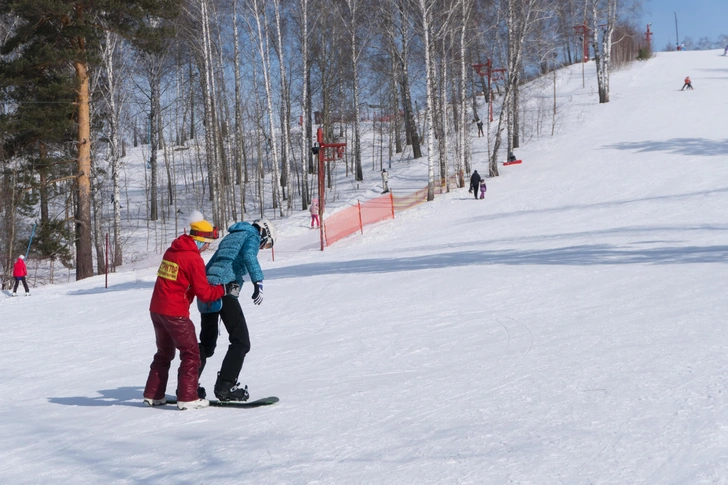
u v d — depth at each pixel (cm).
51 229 3042
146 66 4516
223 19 4353
